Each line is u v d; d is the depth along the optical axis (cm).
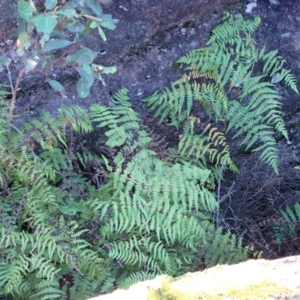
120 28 235
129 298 172
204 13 247
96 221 229
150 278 226
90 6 185
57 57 228
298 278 174
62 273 224
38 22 173
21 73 200
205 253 238
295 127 278
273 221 260
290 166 279
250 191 272
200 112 260
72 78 238
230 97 258
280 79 261
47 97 239
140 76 249
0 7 212
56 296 214
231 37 249
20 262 211
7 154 216
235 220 261
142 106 255
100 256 229
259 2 254
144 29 239
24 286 215
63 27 193
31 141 228
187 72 254
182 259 238
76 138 248
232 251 239
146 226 228
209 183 265
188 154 252
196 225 233
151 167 240
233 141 269
